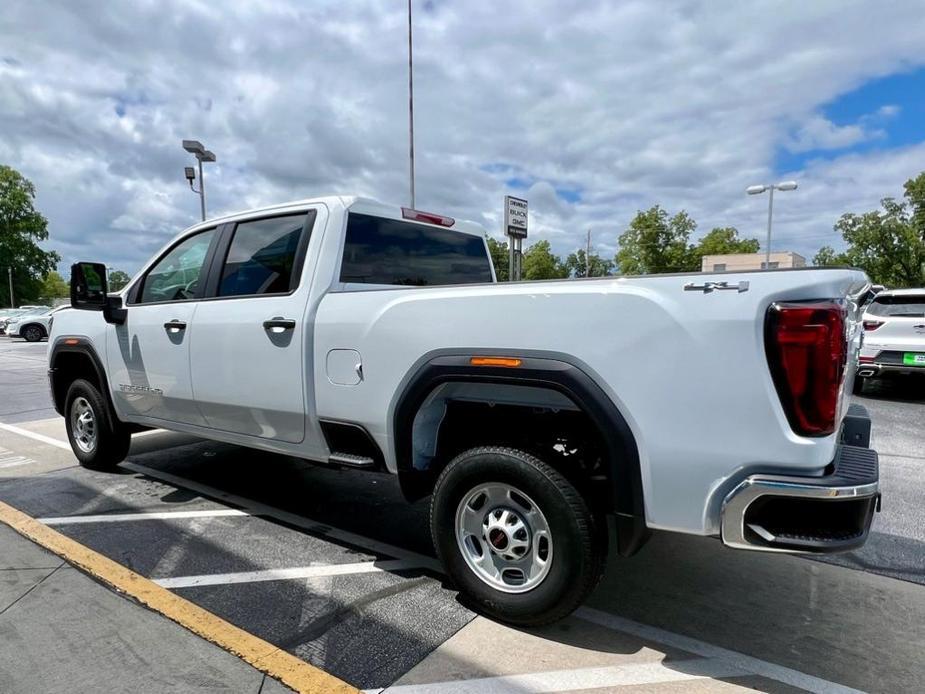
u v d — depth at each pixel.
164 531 3.85
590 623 2.79
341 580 3.20
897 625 2.79
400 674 2.37
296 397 3.36
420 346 2.82
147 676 2.34
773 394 2.11
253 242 3.78
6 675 2.33
